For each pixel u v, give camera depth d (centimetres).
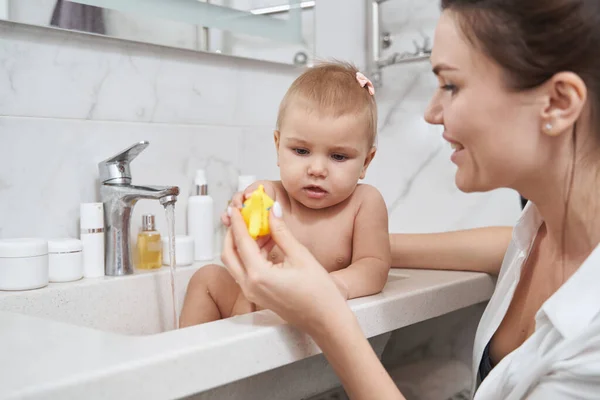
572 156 73
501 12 66
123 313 111
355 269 95
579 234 79
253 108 146
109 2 115
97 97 117
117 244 113
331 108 101
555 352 68
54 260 105
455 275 113
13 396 49
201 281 114
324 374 102
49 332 68
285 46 148
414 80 158
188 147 133
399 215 163
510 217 146
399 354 150
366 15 169
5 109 106
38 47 109
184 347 62
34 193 110
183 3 127
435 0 152
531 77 66
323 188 103
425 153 158
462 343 140
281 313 74
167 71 128
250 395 88
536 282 92
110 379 55
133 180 123
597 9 65
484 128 70
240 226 75
